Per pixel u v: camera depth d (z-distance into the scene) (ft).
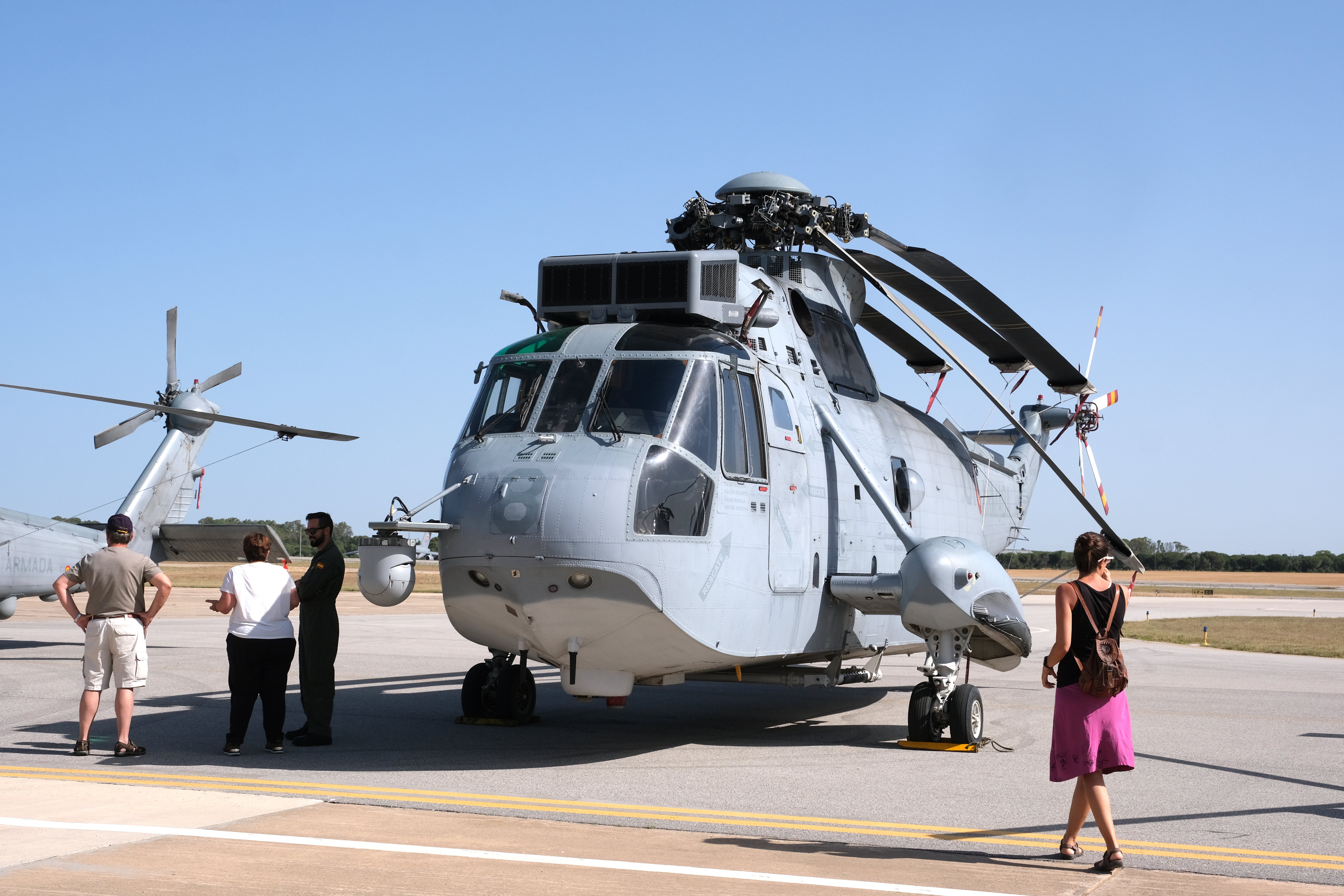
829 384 37.60
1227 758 32.48
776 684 35.47
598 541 26.61
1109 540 41.29
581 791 25.32
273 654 29.89
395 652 66.80
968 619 32.09
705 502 28.53
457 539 27.81
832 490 34.96
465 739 33.65
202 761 28.55
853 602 34.65
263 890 16.37
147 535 69.36
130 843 19.13
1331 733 38.14
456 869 17.74
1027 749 33.78
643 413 28.76
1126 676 18.88
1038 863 19.34
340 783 25.66
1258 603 217.97
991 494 49.32
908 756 31.91
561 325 33.12
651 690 50.03
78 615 29.07
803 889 17.07
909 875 18.10
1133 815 24.00
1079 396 51.11
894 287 41.34
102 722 35.40
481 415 30.48
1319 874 18.97
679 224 39.52
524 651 30.07
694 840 20.36
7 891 16.21
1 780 25.21
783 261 38.24
